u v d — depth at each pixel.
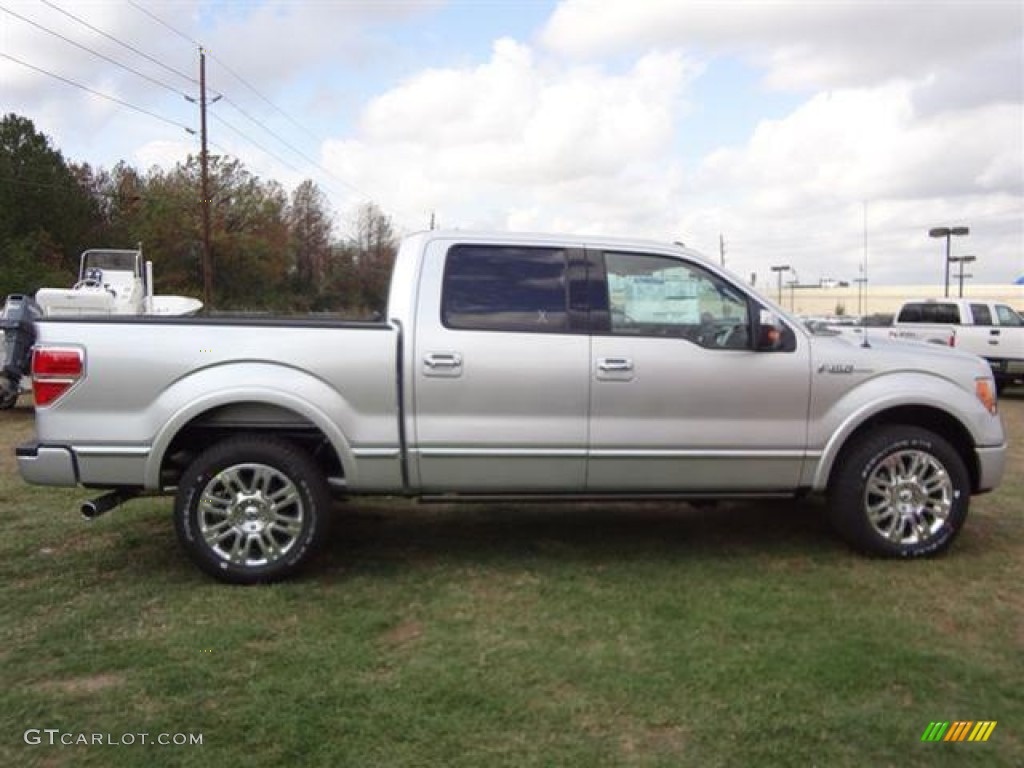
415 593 4.54
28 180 55.88
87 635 3.94
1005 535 5.70
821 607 4.32
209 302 40.62
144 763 2.88
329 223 80.94
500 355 4.72
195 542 4.59
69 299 13.32
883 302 67.31
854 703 3.32
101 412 4.53
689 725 3.15
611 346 4.82
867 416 5.05
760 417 4.96
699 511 6.37
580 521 6.06
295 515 4.70
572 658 3.71
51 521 5.96
